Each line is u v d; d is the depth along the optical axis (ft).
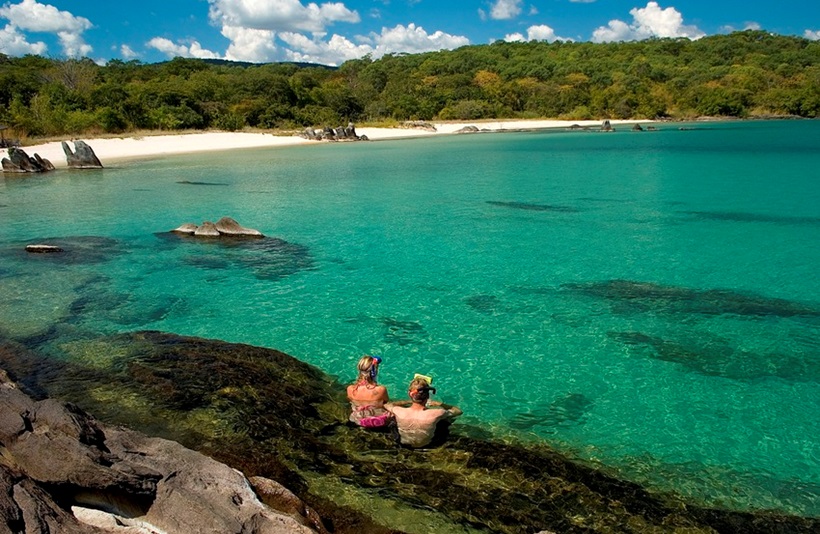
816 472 21.49
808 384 28.02
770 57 399.03
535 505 18.97
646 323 35.60
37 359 29.60
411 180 100.68
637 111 337.52
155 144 175.94
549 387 27.99
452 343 33.04
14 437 17.07
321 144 194.39
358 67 449.89
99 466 16.14
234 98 251.39
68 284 42.68
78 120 181.98
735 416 25.36
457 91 337.72
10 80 201.16
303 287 42.65
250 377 27.58
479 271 46.42
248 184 96.02
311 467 20.86
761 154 140.77
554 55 463.01
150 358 29.58
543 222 64.85
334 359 31.09
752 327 34.76
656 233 59.06
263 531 15.37
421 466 21.11
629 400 26.76
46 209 73.31
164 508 15.83
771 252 51.13
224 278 44.65
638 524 18.17
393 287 42.65
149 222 65.36
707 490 20.30
